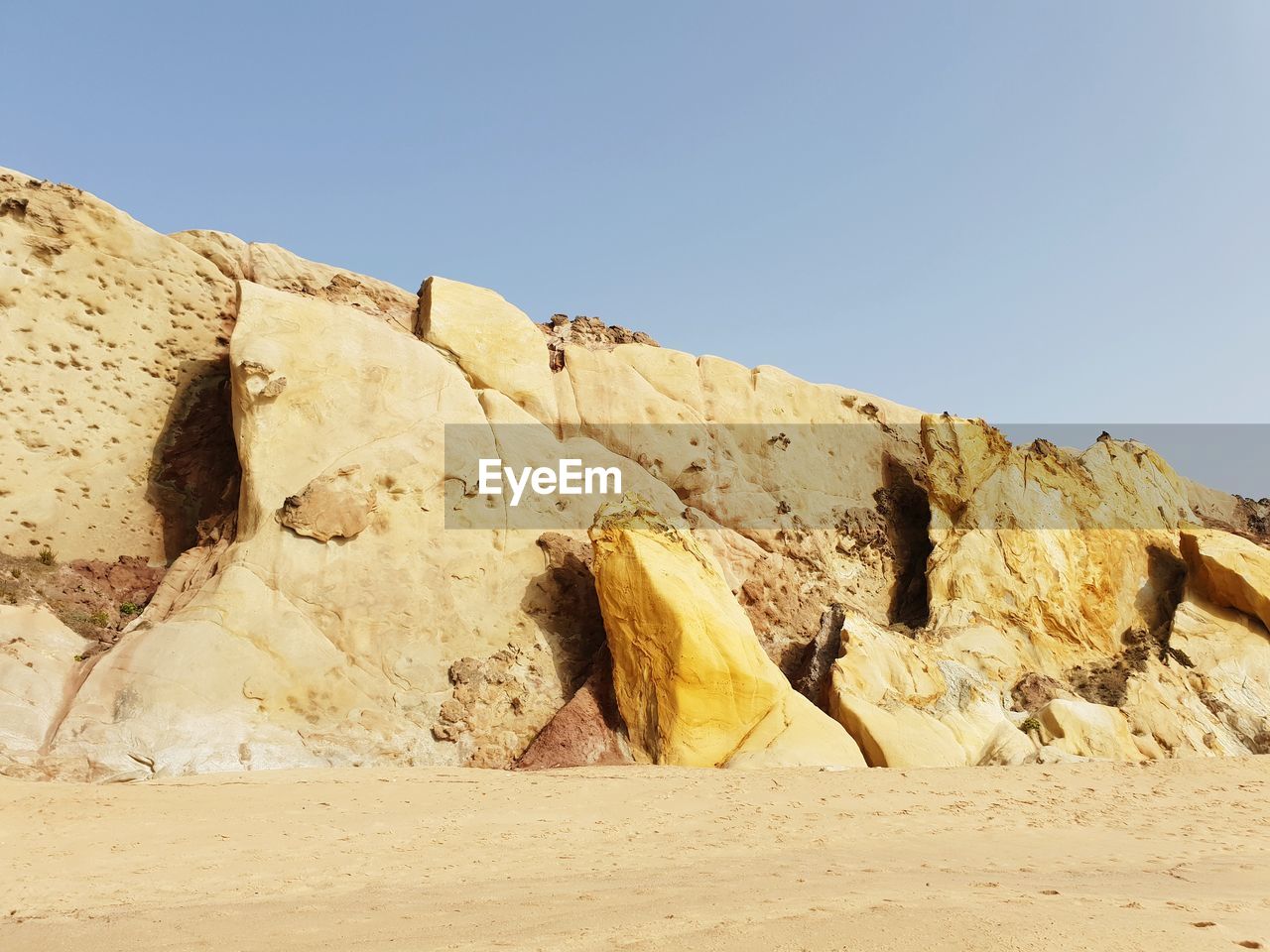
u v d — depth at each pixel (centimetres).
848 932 522
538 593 1983
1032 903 618
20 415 1806
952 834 1045
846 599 2486
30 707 1384
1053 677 2281
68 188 1928
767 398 2730
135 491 1922
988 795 1272
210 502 2005
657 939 519
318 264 2409
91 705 1420
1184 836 1040
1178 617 2412
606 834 1040
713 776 1416
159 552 1920
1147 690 2195
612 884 757
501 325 2338
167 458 1972
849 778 1391
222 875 831
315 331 1941
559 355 2506
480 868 861
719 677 1761
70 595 1727
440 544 1900
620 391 2495
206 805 1123
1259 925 567
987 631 2317
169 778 1305
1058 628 2420
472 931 565
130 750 1373
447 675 1788
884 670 2000
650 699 1761
